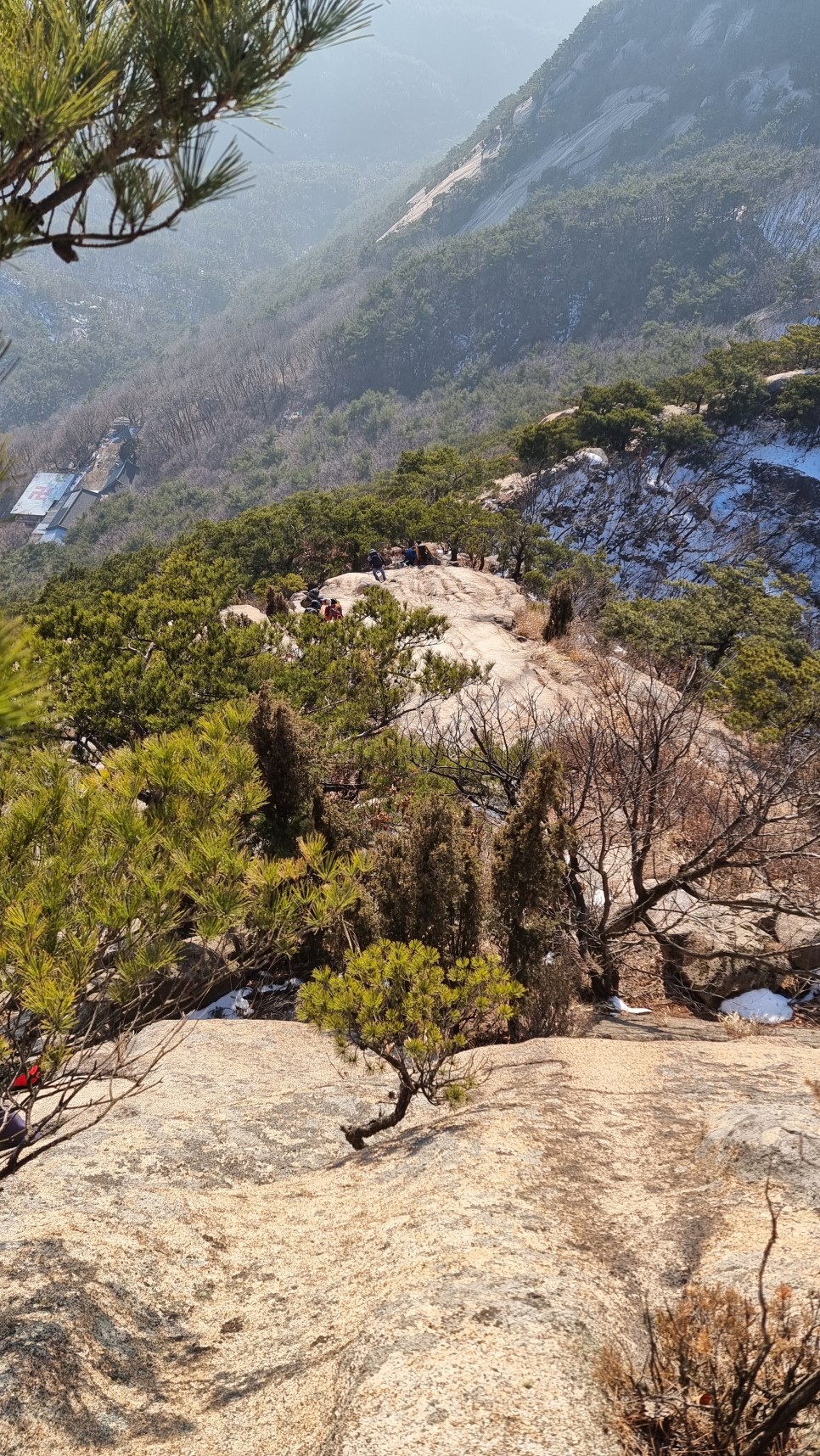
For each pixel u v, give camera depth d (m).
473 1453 2.21
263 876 3.98
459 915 7.71
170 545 57.84
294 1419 2.61
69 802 3.70
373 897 7.79
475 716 15.76
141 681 11.19
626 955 10.09
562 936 8.91
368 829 9.88
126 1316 3.28
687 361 176.12
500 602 27.02
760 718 15.65
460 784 11.81
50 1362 2.97
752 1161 3.69
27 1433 2.73
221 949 5.29
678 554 81.38
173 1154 4.72
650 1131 4.29
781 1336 2.38
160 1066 6.06
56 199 2.10
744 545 81.31
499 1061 5.66
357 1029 4.75
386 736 11.51
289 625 13.83
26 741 2.37
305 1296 3.32
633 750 9.81
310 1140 5.04
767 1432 2.17
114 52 2.00
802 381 85.62
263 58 2.05
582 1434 2.28
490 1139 4.18
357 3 2.10
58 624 12.73
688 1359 2.36
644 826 9.53
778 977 9.66
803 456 85.75
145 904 3.51
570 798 9.84
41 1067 3.23
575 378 195.38
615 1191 3.70
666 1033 7.76
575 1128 4.32
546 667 19.84
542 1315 2.70
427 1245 3.28
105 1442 2.72
